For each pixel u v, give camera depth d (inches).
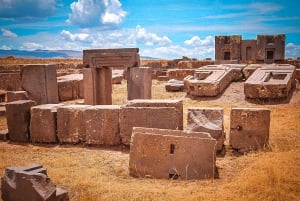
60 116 349.7
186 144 242.2
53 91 516.4
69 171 255.3
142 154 249.9
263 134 286.0
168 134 252.8
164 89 792.3
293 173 210.1
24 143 362.9
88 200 191.5
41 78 503.2
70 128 347.9
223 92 631.2
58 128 351.9
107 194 201.9
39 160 291.1
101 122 334.3
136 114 321.1
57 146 347.3
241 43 1382.9
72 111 345.7
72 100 660.7
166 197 193.9
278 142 309.6
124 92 768.9
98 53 514.6
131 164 251.6
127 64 501.4
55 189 181.9
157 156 246.7
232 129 294.2
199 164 237.0
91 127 337.7
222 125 295.6
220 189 199.9
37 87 508.1
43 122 354.3
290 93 579.2
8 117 370.9
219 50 1413.6
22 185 179.8
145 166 248.1
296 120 408.8
